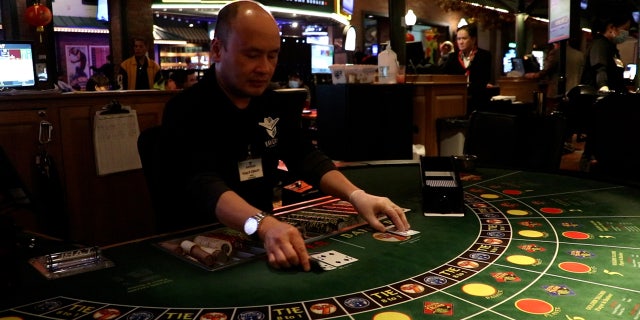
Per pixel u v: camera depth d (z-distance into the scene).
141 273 1.33
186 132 1.63
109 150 3.39
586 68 5.44
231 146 1.78
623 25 5.23
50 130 3.02
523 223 1.79
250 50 1.53
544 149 3.11
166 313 1.11
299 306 1.14
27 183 3.02
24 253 1.50
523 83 8.32
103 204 3.43
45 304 1.16
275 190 4.18
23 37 6.13
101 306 1.15
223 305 1.15
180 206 1.89
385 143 4.19
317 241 1.60
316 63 7.91
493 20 13.23
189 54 14.57
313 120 5.94
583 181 2.47
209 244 1.48
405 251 1.50
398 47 6.30
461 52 6.70
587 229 1.72
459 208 1.90
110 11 8.55
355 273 1.33
